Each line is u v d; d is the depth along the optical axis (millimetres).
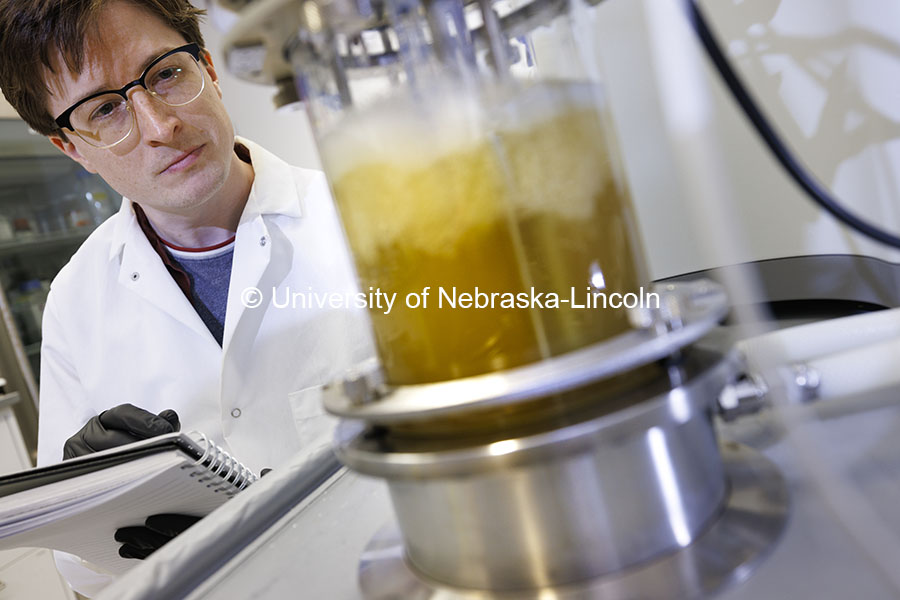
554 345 209
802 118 420
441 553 232
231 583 294
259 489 357
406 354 225
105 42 736
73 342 1030
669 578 208
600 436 192
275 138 1226
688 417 203
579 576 214
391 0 197
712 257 202
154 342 980
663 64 191
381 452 227
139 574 289
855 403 290
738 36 430
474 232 206
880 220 399
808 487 240
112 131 779
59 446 1049
